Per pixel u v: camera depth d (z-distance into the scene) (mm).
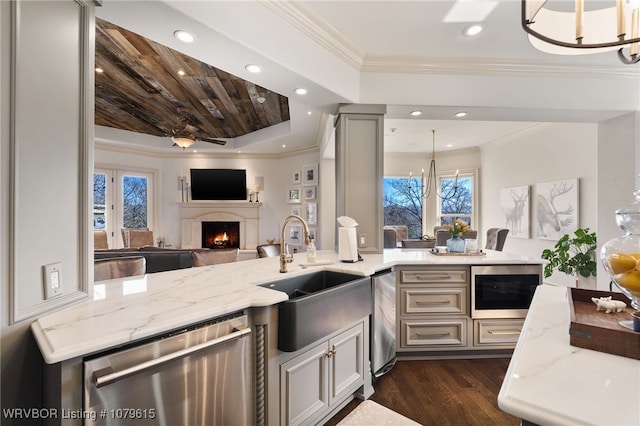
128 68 3332
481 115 3248
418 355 2656
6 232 995
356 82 2887
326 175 6285
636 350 793
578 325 873
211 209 7047
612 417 569
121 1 1542
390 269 2480
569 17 1783
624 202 3164
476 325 2619
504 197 5785
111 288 1587
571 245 4215
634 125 3064
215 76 3547
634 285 851
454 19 2299
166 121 5422
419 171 7254
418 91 2951
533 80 3004
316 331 1560
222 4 1811
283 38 2184
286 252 2168
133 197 6555
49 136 1154
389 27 2404
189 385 1141
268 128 6008
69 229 1245
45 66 1142
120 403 968
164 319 1111
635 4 1421
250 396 1376
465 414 1927
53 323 1062
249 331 1318
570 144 4402
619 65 2947
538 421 592
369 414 1045
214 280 1795
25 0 1064
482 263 2592
